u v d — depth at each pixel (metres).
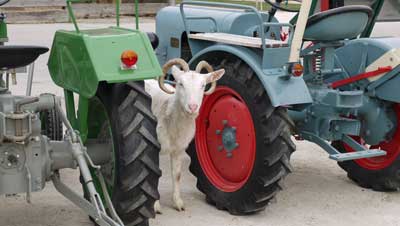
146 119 3.62
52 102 3.72
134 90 3.66
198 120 4.70
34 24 14.80
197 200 4.72
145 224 3.75
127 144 3.54
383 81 4.61
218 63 4.61
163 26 5.75
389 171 4.89
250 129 4.29
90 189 3.34
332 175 5.43
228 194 4.43
